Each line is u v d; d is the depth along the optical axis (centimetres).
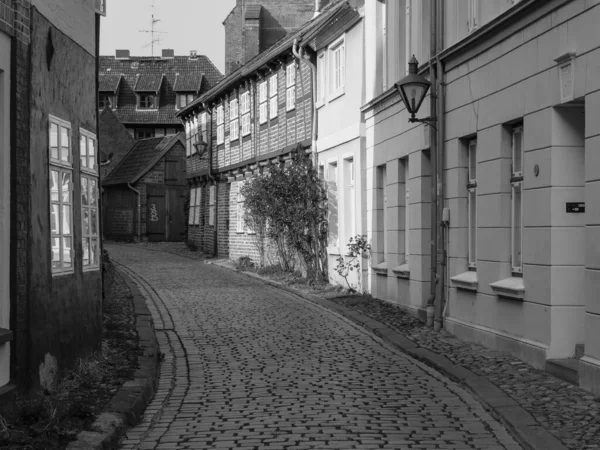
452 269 1294
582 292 949
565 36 906
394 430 745
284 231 2306
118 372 966
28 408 704
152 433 748
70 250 923
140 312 1572
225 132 3356
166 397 905
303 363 1101
